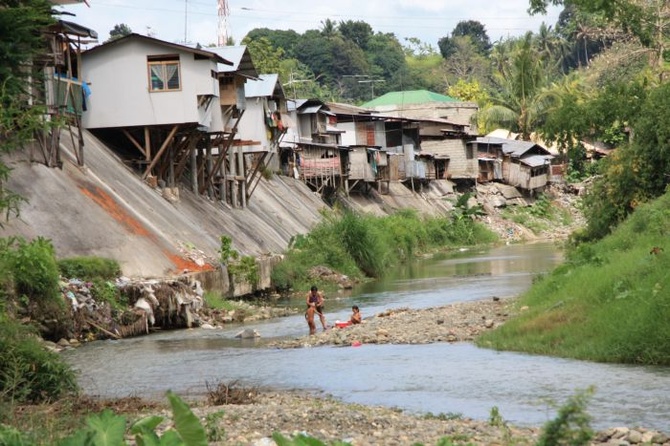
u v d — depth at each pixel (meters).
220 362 29.28
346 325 37.00
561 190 142.38
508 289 49.75
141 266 42.94
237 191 68.94
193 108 55.12
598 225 50.03
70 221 42.12
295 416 18.72
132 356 31.11
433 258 85.31
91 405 20.80
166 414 19.56
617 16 45.88
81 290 36.25
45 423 16.97
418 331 33.25
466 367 25.39
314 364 27.92
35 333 27.09
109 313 36.88
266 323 41.62
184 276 43.16
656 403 19.16
